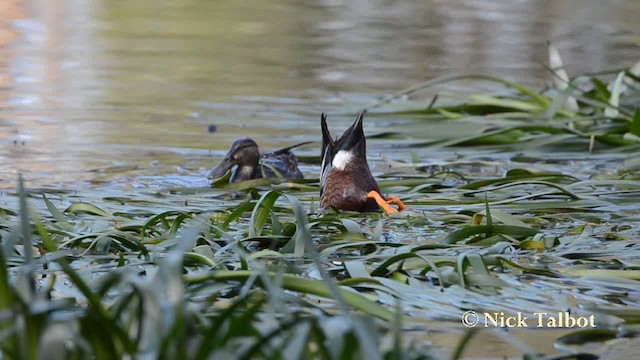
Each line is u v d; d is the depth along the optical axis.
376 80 21.19
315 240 9.85
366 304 6.73
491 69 22.66
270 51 24.58
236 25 28.48
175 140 15.82
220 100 18.94
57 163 14.11
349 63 23.12
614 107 16.56
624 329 7.46
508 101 17.97
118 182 13.12
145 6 31.72
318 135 16.53
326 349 5.30
